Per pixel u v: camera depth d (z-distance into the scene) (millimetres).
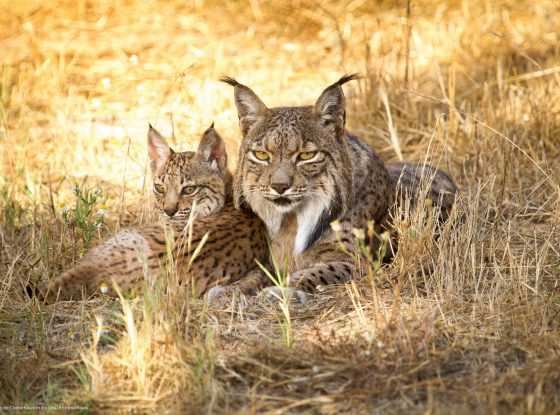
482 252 10695
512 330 9164
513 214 12938
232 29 21453
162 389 8414
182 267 10484
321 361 8680
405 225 10844
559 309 9531
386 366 8547
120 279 10383
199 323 9305
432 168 13312
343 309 10008
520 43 19438
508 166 13828
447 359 8672
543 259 10727
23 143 15344
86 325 9680
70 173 14523
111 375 8633
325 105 11086
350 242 11297
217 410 7988
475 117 15141
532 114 15430
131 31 21125
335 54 19953
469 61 18578
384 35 20562
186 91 17484
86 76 18750
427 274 10820
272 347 8953
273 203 10992
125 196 13719
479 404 7879
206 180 12500
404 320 9328
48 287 10273
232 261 10859
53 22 21297
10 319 9930
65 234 11750
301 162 10891
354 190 11414
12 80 18250
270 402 8141
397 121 16125
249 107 11258
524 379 8195
